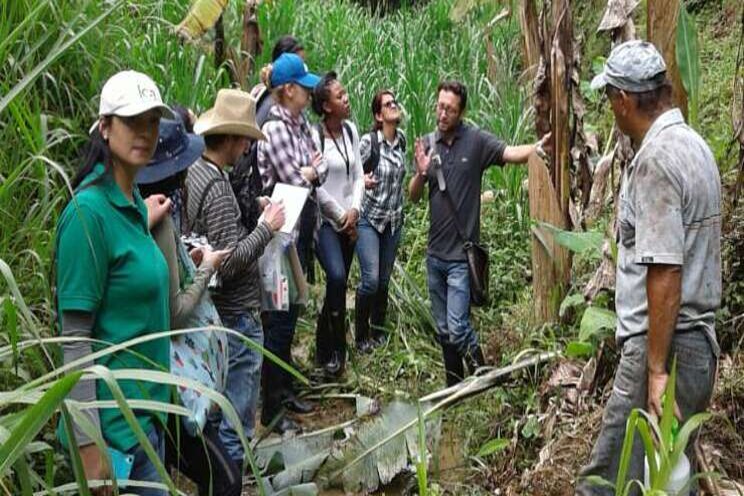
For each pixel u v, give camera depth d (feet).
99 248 7.88
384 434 13.28
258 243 12.00
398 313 19.26
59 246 7.88
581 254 15.24
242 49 22.30
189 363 9.55
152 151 8.16
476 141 15.65
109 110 7.90
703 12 25.71
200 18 17.98
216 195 11.69
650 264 9.11
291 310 15.25
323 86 16.89
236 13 25.54
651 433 9.34
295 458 13.08
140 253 8.17
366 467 12.98
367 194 17.84
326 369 17.38
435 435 13.34
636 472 9.96
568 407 13.15
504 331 17.37
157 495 8.54
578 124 15.60
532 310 16.47
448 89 15.48
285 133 15.26
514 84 26.50
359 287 18.12
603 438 10.12
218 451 9.91
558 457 12.32
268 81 16.81
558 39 15.23
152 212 9.23
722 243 13.42
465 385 14.33
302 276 14.79
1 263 5.82
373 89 26.66
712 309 9.52
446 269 15.90
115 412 8.07
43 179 11.28
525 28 16.66
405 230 22.54
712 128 18.72
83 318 7.86
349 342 18.95
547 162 15.62
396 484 13.17
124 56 16.66
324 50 28.58
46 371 9.82
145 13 20.94
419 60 28.99
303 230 16.24
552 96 15.48
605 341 12.89
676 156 9.05
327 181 17.04
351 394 16.22
